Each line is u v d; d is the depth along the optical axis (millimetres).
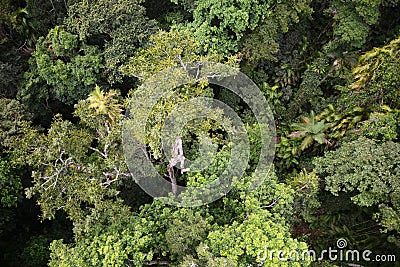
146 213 7680
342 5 10227
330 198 8969
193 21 9992
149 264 7328
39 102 10984
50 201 7887
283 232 6605
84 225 7492
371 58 8789
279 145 10211
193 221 7023
